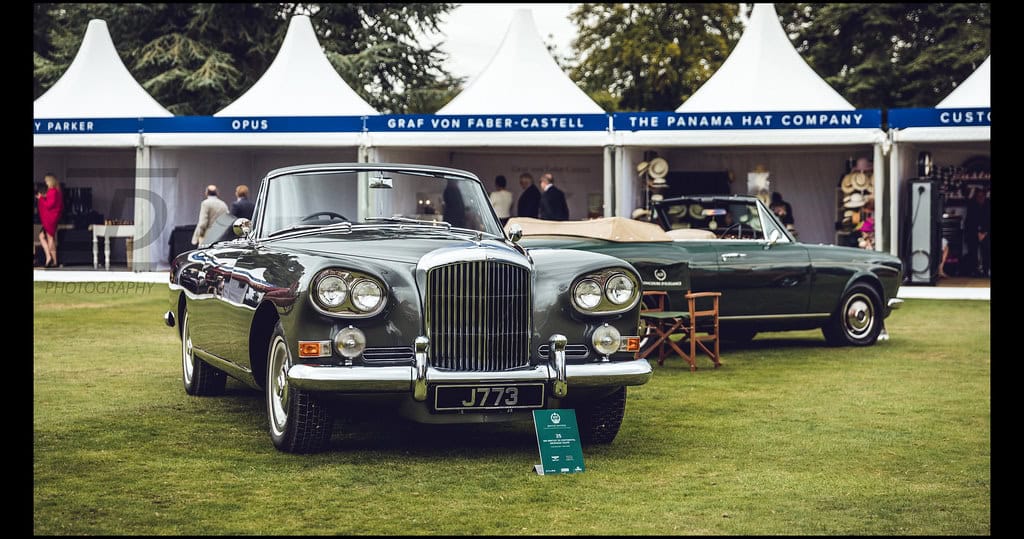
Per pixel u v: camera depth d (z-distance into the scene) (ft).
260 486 18.24
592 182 75.41
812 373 33.04
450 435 22.80
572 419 19.99
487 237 22.56
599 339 20.52
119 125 66.90
